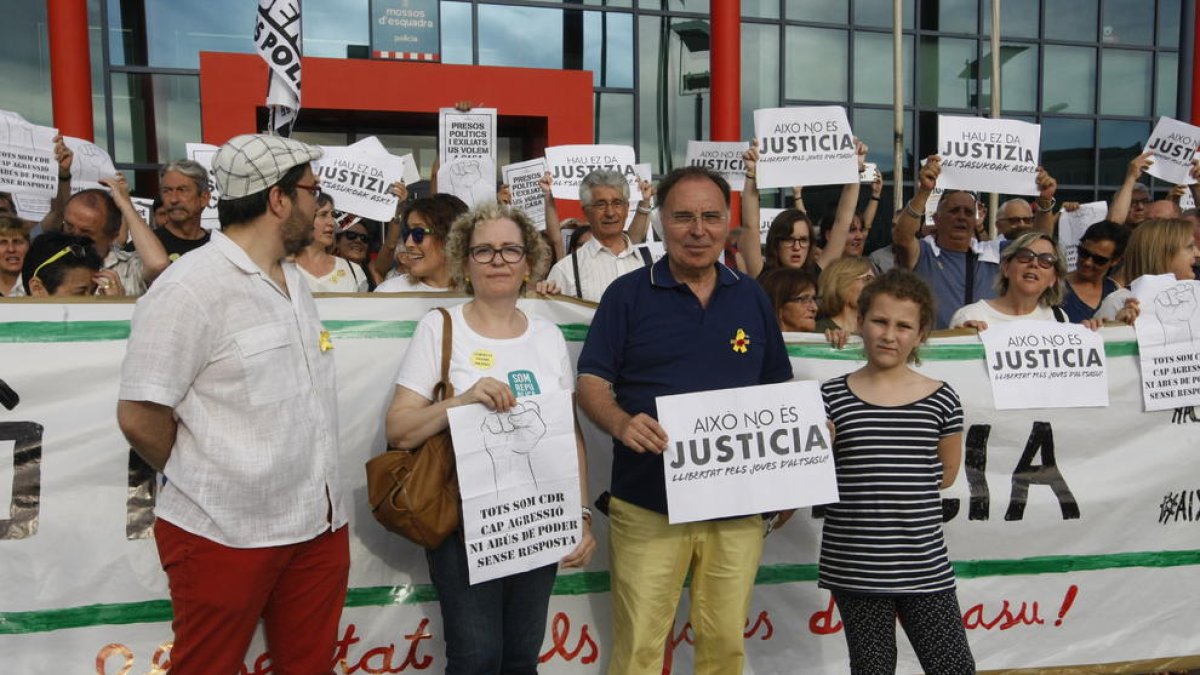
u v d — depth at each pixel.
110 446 3.25
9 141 5.31
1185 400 4.08
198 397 2.46
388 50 10.97
